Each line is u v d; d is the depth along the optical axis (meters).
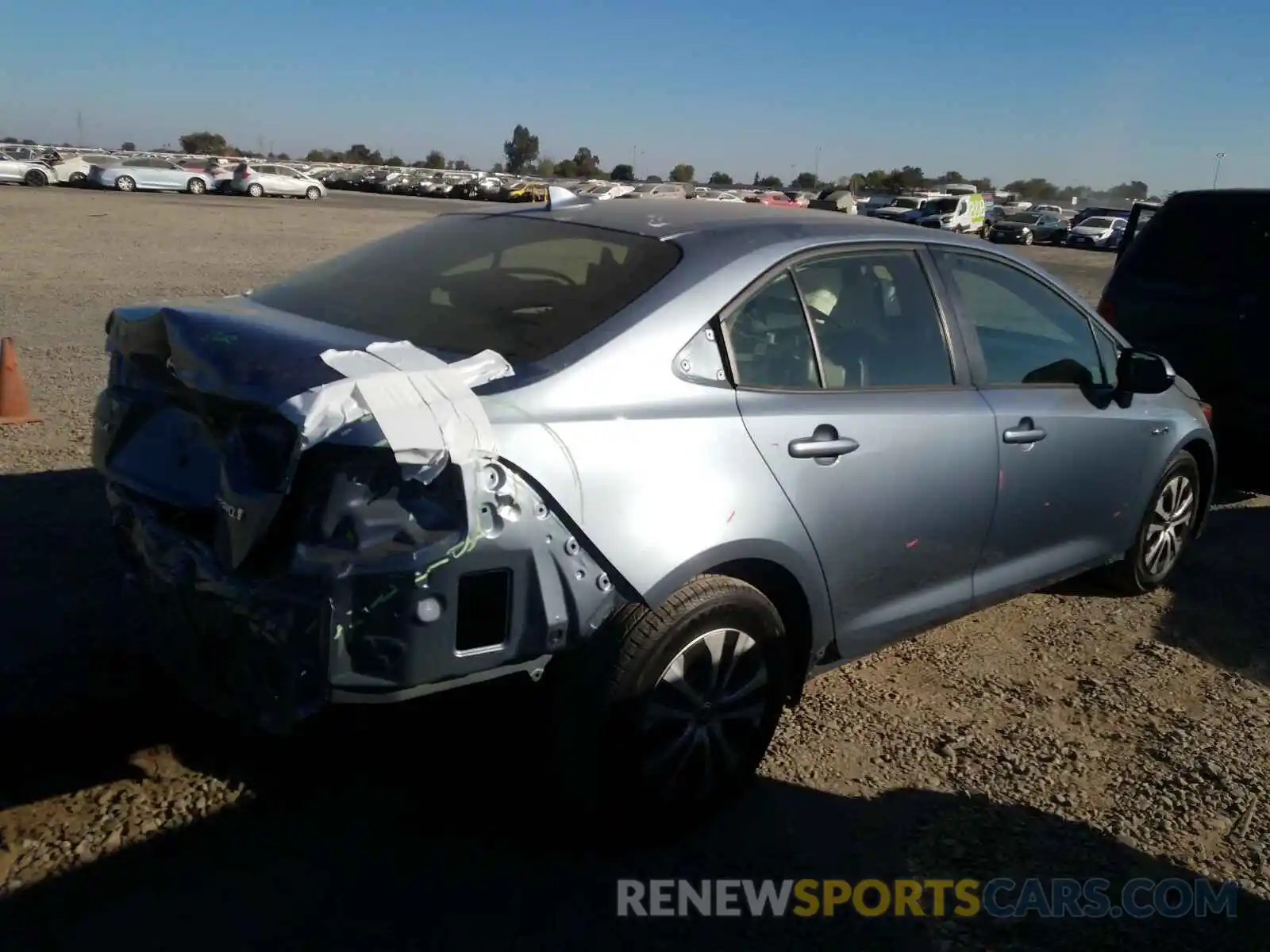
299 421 2.65
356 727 3.91
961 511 4.09
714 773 3.40
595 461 3.00
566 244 3.74
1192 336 7.46
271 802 3.45
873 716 4.22
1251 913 3.22
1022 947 3.04
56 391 8.56
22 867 3.07
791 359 3.61
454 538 2.74
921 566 4.01
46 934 2.84
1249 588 5.79
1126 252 8.02
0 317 11.98
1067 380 4.73
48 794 3.40
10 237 21.27
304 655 2.74
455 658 2.80
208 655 3.03
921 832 3.51
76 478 6.32
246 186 49.22
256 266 18.39
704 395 3.32
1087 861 3.42
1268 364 7.09
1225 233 7.49
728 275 3.50
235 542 2.82
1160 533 5.50
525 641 2.91
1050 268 30.58
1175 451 5.35
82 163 46.66
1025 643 4.99
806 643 3.67
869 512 3.71
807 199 57.94
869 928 3.07
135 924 2.89
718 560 3.23
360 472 2.71
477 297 3.50
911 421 3.85
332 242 24.12
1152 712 4.38
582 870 3.23
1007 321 4.52
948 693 4.45
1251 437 7.25
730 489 3.26
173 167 49.41
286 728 2.81
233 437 2.90
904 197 55.28
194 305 3.77
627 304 3.32
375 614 2.70
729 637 3.31
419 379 2.82
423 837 3.33
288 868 3.15
